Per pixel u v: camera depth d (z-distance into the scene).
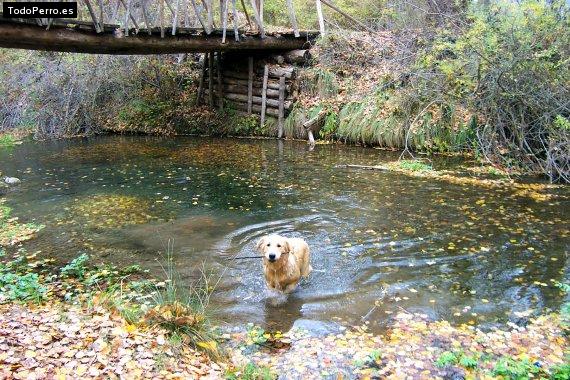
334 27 17.30
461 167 11.02
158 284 5.60
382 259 6.21
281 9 20.55
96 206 8.75
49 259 6.43
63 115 16.94
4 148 14.75
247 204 8.66
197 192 9.53
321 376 3.89
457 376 3.84
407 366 3.99
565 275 5.65
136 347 3.92
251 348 4.35
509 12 10.34
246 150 13.70
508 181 9.80
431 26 13.81
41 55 18.03
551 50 9.67
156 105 17.36
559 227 7.18
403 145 12.93
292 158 12.45
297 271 5.39
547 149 10.34
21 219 8.12
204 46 13.35
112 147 14.60
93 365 3.58
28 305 4.84
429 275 5.75
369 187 9.54
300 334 4.58
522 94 10.22
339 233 7.15
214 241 6.94
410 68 12.95
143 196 9.33
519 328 4.58
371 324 4.75
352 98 14.46
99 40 10.74
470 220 7.57
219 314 4.96
